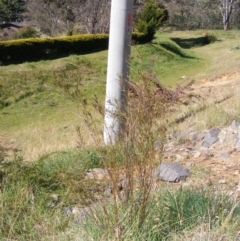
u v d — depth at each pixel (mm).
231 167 5301
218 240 3078
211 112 8133
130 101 3307
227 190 4262
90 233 3229
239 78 17469
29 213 4008
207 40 38625
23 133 13922
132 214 3174
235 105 8414
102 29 31578
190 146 6418
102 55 24734
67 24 34188
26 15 41000
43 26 35781
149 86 3465
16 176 4727
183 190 3990
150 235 3139
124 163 3307
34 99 18672
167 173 4879
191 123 7824
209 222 3184
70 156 5727
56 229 3629
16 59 22719
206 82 18266
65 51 24844
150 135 3180
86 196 3617
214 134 6469
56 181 4855
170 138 6742
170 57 28031
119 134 3410
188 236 3199
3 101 18422
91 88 19812
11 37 35469
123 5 7461
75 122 14047
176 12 53812
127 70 7367
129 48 7457
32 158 6836
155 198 3514
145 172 3184
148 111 3205
